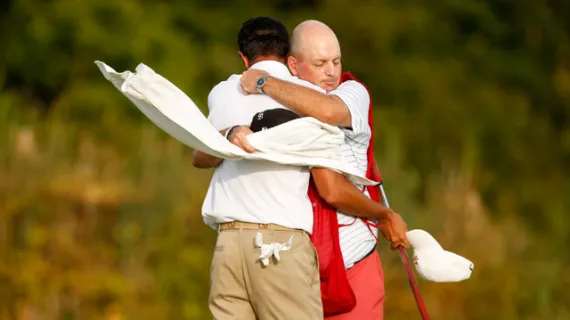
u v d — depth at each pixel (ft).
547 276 112.06
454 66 181.98
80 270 98.73
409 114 171.73
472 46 189.57
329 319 51.39
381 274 52.60
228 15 179.93
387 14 181.06
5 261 97.14
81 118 148.97
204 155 50.96
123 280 98.27
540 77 192.85
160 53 161.38
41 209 103.09
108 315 94.07
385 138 139.64
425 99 173.47
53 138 117.39
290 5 189.47
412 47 182.60
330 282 49.70
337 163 48.78
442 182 121.90
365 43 178.50
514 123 178.09
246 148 47.26
